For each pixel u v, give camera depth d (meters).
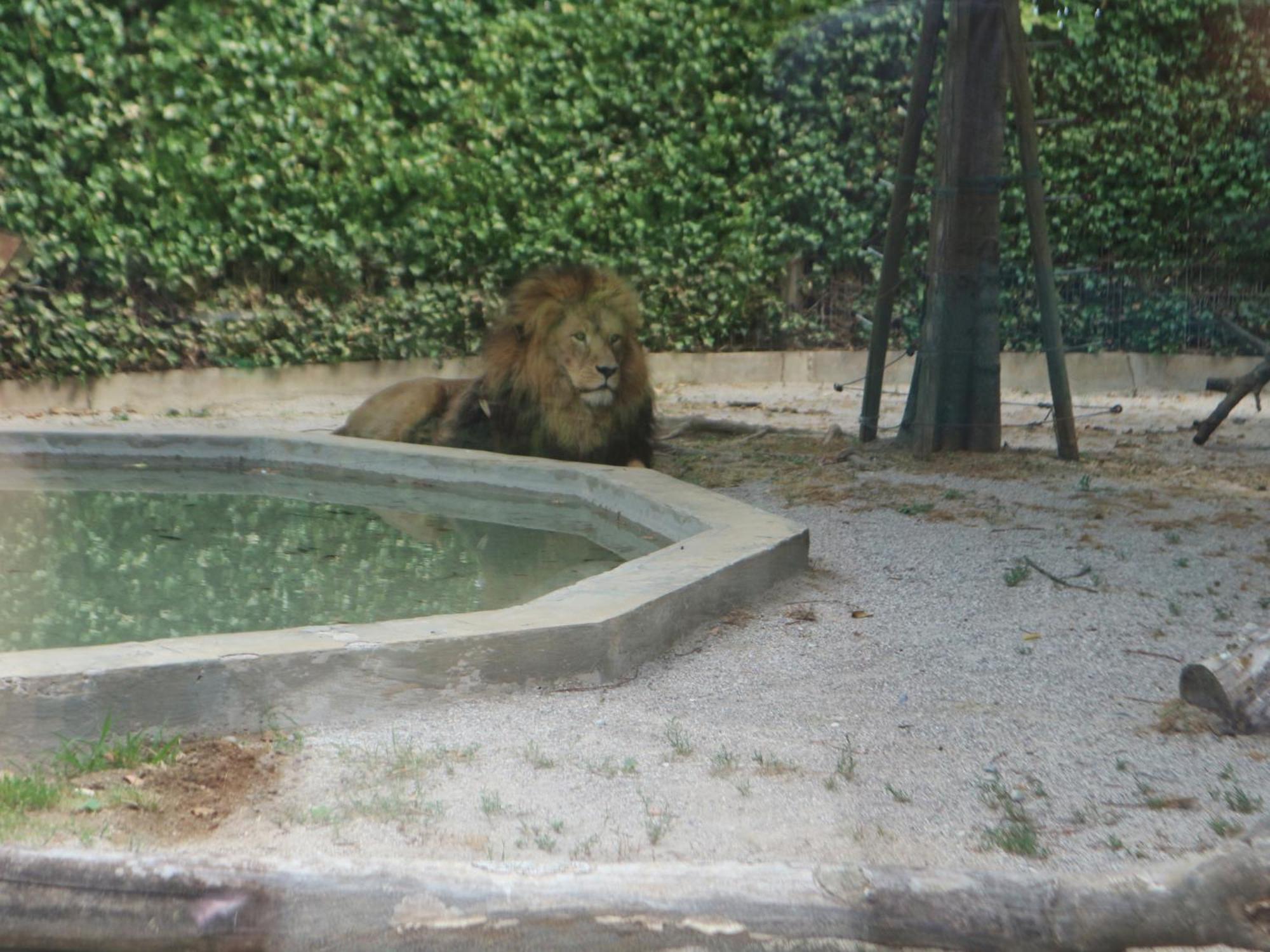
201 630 5.09
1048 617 5.73
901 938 2.48
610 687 4.86
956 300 6.05
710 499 7.49
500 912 2.46
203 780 3.76
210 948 2.49
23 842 3.14
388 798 3.62
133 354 12.73
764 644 5.38
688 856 3.20
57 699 3.92
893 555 6.95
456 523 7.86
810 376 14.79
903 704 4.56
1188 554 6.90
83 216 7.11
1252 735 4.15
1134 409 10.10
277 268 10.13
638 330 9.37
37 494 8.47
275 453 9.90
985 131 4.96
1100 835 3.32
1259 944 2.51
